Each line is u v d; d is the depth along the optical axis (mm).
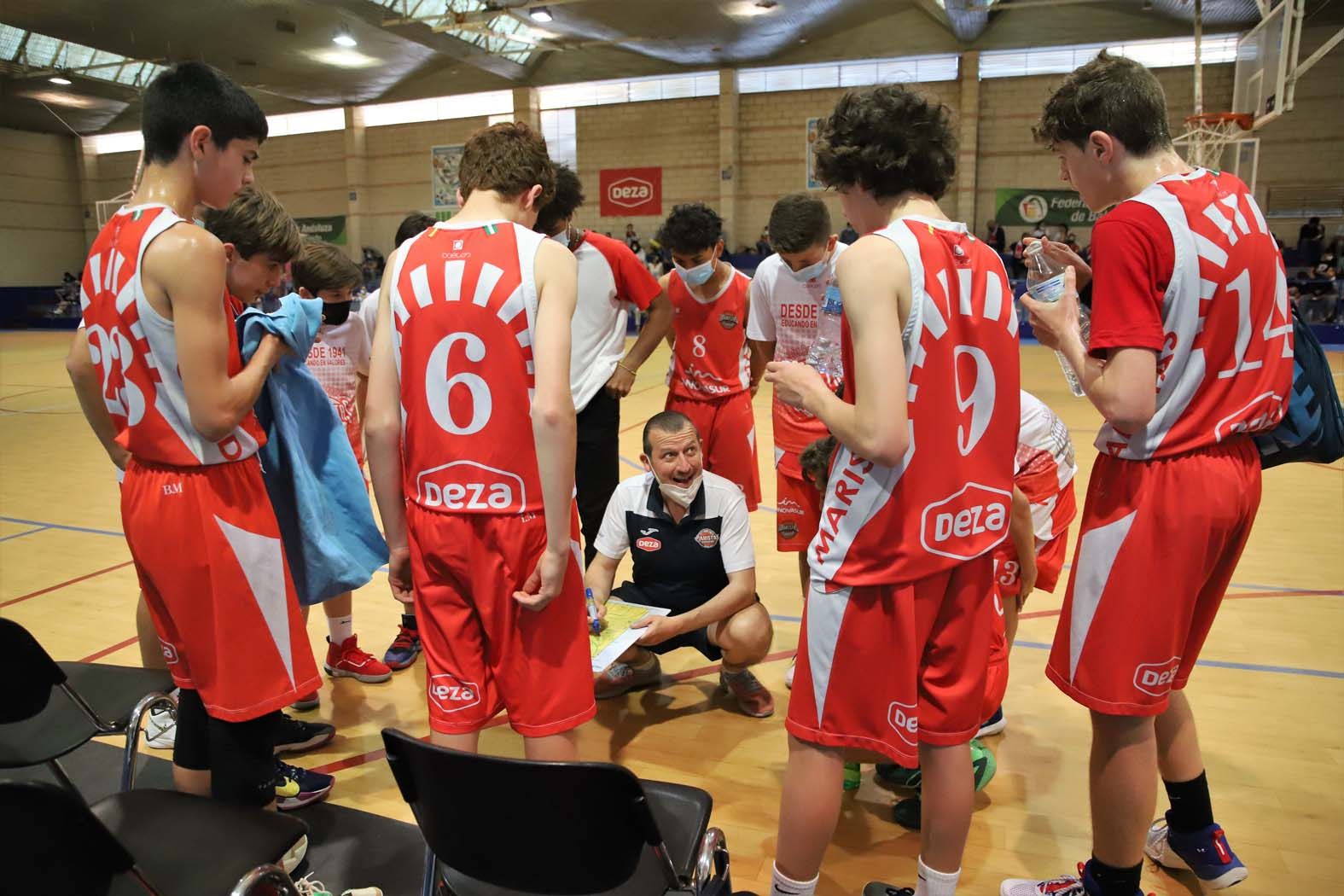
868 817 2127
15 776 2266
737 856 1952
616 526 2676
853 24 16078
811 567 1443
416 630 3010
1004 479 1434
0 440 7254
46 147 22312
